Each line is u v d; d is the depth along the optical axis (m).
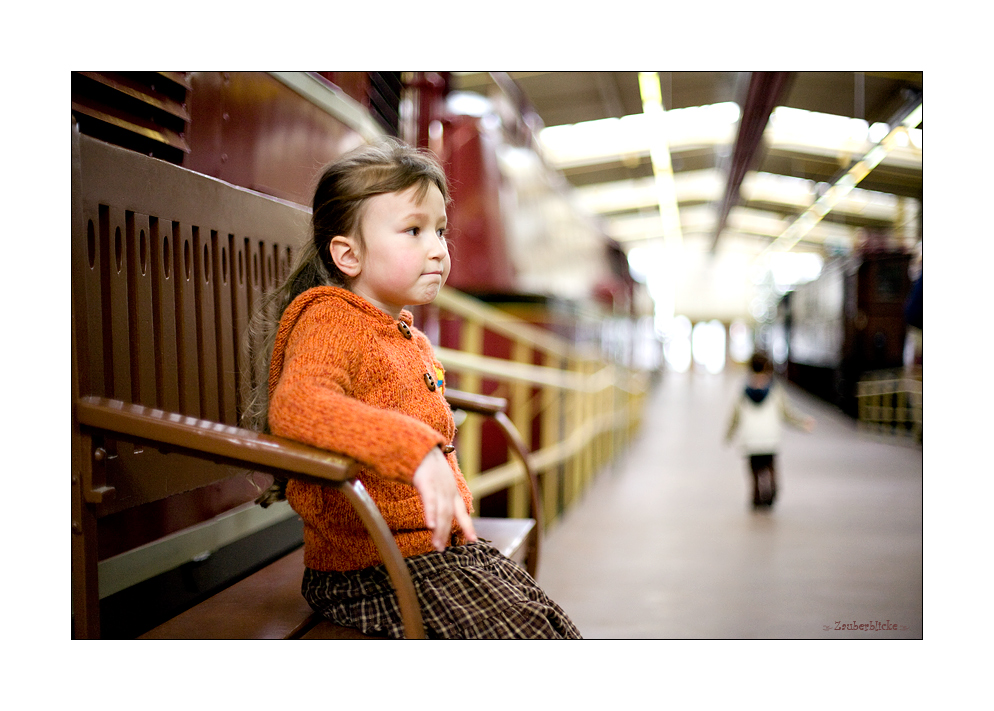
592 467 6.88
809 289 18.45
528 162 5.98
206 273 1.42
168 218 1.30
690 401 18.75
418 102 4.32
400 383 1.15
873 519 5.10
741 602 3.25
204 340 1.40
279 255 1.68
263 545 1.75
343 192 1.20
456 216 4.62
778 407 5.53
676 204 18.02
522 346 4.54
